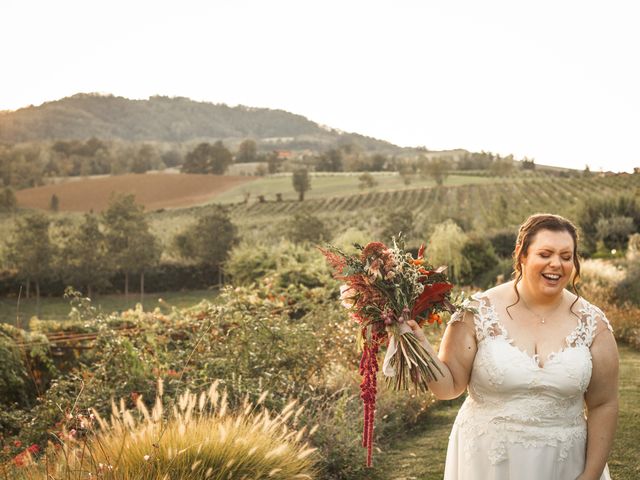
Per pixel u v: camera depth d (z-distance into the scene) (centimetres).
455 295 304
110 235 4609
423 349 279
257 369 627
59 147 19788
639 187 5762
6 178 14162
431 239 2648
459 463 283
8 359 702
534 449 266
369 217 7962
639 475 533
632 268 1756
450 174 15250
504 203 5356
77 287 4416
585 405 284
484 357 272
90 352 771
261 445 384
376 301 292
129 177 11688
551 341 270
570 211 3872
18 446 561
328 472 545
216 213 5172
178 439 371
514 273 283
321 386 692
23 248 4303
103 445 379
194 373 609
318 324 813
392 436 661
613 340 274
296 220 5544
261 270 1988
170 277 4712
